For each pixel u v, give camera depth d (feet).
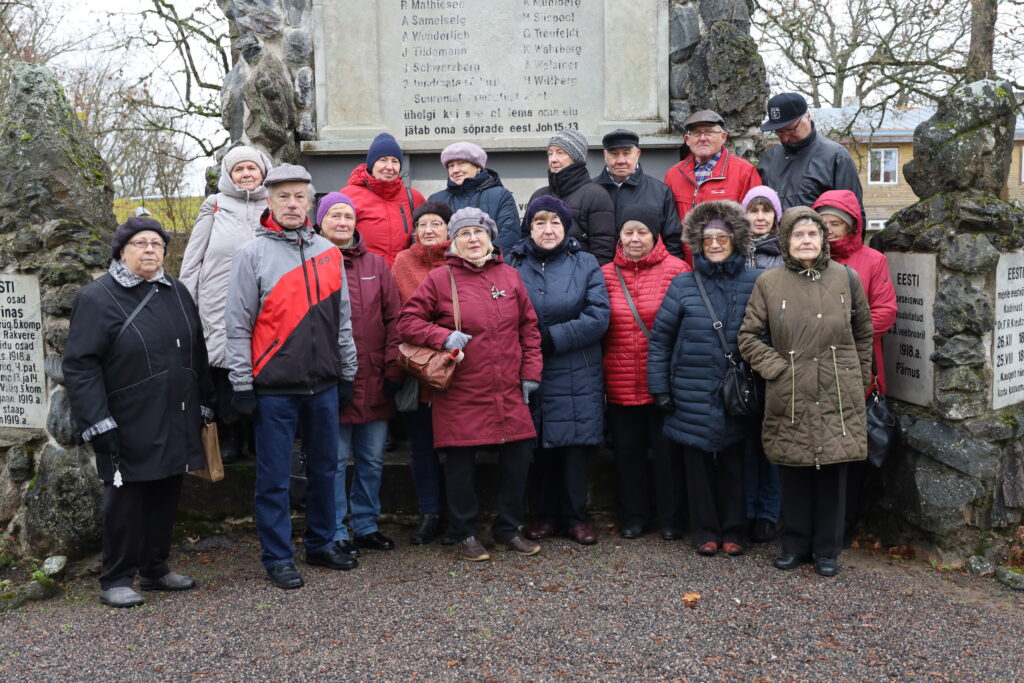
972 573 13.52
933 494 13.76
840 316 13.01
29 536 14.08
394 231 16.08
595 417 14.49
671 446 14.87
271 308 12.79
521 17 19.48
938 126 14.74
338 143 19.19
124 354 12.21
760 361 13.26
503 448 14.12
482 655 10.57
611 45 19.43
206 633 11.44
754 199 15.03
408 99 19.54
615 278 14.96
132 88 40.16
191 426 12.76
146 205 46.55
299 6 19.30
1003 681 9.91
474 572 13.48
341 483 14.42
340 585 13.08
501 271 14.05
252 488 15.70
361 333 14.15
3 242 14.80
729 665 10.27
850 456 12.92
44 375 14.65
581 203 15.67
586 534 14.76
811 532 13.66
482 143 19.51
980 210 13.97
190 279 14.74
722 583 12.91
